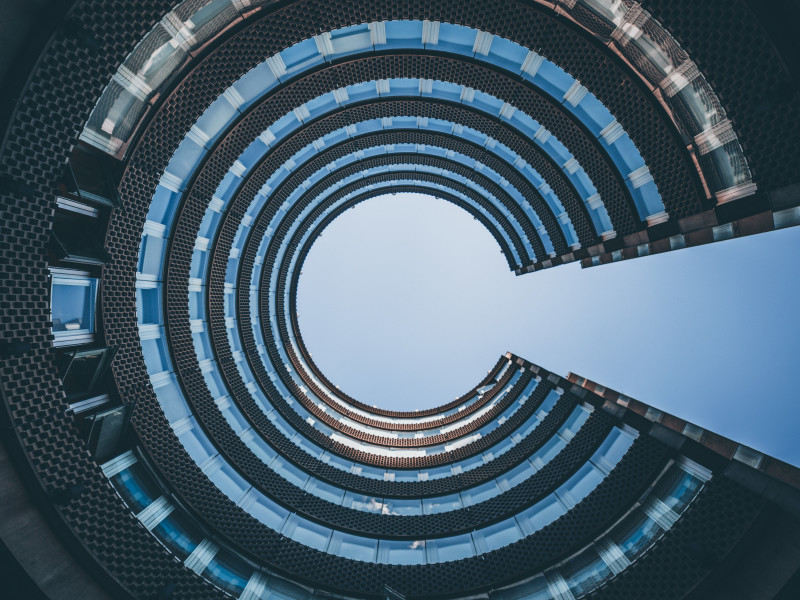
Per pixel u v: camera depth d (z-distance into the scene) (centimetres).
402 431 2262
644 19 673
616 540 975
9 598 610
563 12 777
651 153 812
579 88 966
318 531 1255
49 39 525
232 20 771
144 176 821
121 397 884
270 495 1273
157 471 966
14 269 596
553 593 960
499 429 1752
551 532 1055
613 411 1111
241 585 947
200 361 1339
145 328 1055
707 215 727
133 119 766
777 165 571
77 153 714
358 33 998
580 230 1305
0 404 613
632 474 999
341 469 1647
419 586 1034
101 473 725
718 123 675
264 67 998
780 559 671
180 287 1117
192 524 987
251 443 1489
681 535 780
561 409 1466
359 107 1330
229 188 1302
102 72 580
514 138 1320
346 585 1020
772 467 717
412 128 1605
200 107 847
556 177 1294
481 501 1399
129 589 718
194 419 1206
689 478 884
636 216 977
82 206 734
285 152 1351
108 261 785
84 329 800
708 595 737
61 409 678
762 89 538
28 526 632
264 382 1764
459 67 1050
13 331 612
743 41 527
